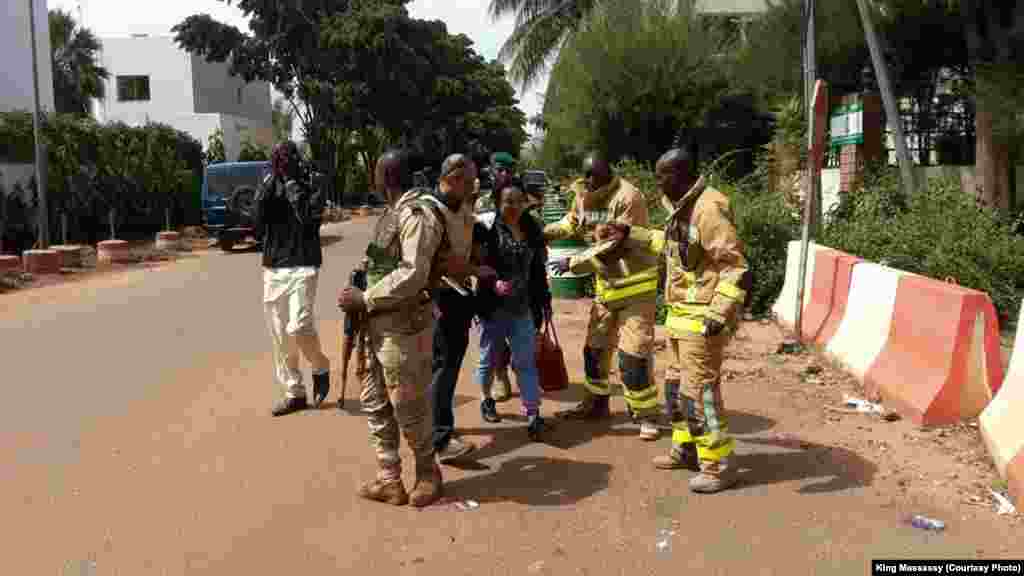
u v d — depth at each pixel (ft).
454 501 15.02
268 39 133.59
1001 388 16.65
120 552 13.17
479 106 172.65
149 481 16.07
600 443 18.10
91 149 80.64
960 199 35.55
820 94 26.00
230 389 22.89
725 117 68.44
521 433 18.83
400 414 14.51
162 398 22.03
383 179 14.88
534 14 79.41
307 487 15.67
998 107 40.29
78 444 18.30
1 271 52.37
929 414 17.99
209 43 131.54
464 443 17.04
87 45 139.44
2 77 84.74
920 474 15.76
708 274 15.15
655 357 25.66
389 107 140.36
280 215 19.84
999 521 13.82
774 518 14.12
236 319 34.91
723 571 12.40
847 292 24.77
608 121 69.21
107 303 41.24
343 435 18.61
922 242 33.09
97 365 26.25
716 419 15.12
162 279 51.96
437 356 16.75
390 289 13.76
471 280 16.78
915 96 54.29
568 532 13.73
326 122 137.49
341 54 130.93
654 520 14.14
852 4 48.42
